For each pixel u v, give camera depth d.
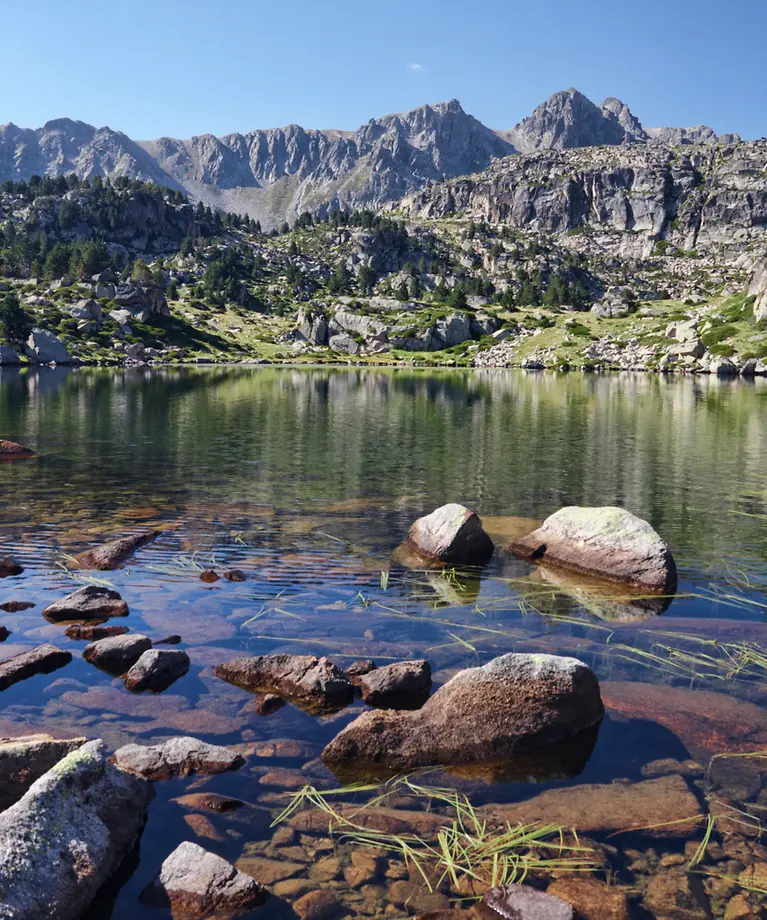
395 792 7.29
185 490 23.72
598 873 6.10
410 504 22.05
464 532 16.17
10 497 22.06
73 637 11.07
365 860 6.24
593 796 7.22
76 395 68.44
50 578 14.09
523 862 6.24
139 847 6.30
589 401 68.06
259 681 9.57
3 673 9.40
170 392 74.94
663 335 162.62
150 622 11.79
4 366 131.12
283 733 8.31
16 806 5.85
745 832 6.66
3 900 5.23
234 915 5.54
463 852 6.34
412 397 72.62
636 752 8.04
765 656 10.73
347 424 46.09
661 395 76.56
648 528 15.08
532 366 157.88
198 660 10.30
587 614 12.68
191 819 6.66
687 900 5.78
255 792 7.14
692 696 9.32
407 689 9.35
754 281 162.88
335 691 9.23
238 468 28.42
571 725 8.39
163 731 8.25
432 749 7.93
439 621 12.14
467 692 8.41
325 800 7.08
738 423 47.72
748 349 133.00
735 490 24.77
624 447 35.72
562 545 16.06
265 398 68.50
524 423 47.59
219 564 15.34
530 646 11.05
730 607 13.27
